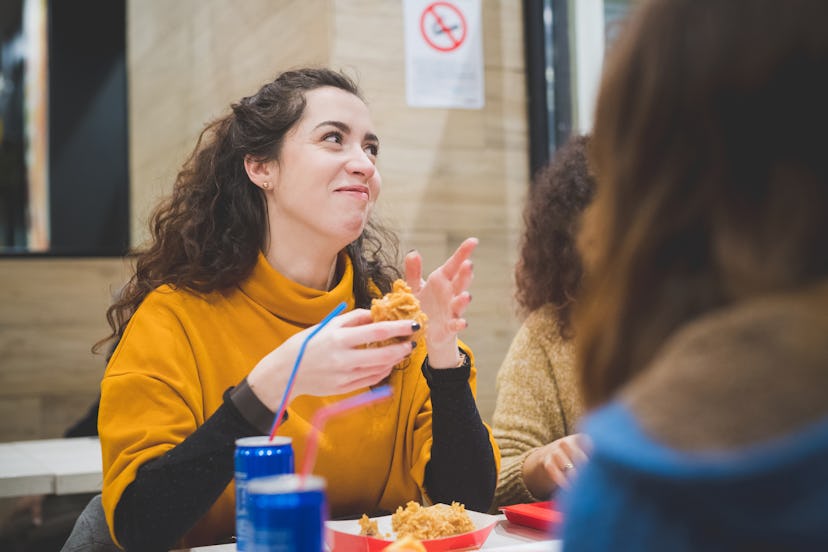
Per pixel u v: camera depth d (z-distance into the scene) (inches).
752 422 17.7
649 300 22.3
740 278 20.3
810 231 19.5
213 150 65.4
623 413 19.7
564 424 78.4
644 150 22.2
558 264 78.3
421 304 58.3
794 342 18.4
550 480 69.5
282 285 62.1
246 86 131.2
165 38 170.9
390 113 107.8
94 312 163.9
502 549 45.6
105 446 54.2
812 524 16.5
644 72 22.3
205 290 61.5
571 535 19.6
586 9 115.7
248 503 40.6
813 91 19.5
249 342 61.7
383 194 107.3
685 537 17.8
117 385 55.4
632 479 18.6
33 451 102.1
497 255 113.7
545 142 116.6
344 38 105.3
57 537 109.3
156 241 65.9
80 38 195.0
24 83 195.9
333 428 61.4
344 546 47.7
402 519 49.4
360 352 45.4
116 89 197.5
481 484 60.4
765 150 20.1
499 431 78.0
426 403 65.6
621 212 23.0
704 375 18.8
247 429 48.2
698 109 20.9
